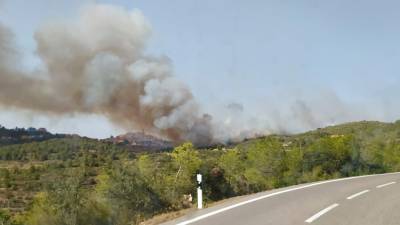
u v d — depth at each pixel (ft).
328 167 180.45
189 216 38.58
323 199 49.11
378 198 49.60
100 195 85.30
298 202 46.73
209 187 92.94
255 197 53.16
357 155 177.78
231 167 183.83
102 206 84.17
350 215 37.22
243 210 41.34
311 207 42.47
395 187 62.75
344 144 180.04
